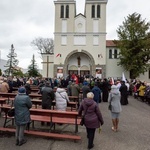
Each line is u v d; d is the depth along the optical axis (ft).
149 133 28.02
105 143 23.71
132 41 121.80
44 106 29.55
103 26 132.77
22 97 22.16
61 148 21.77
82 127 29.89
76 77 75.25
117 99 28.45
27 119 22.27
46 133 24.34
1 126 28.81
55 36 133.39
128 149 22.11
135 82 79.25
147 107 51.11
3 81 48.67
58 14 134.10
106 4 133.59
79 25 133.49
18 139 22.48
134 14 127.13
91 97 21.52
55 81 69.31
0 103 33.91
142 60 122.21
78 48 132.57
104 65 131.03
